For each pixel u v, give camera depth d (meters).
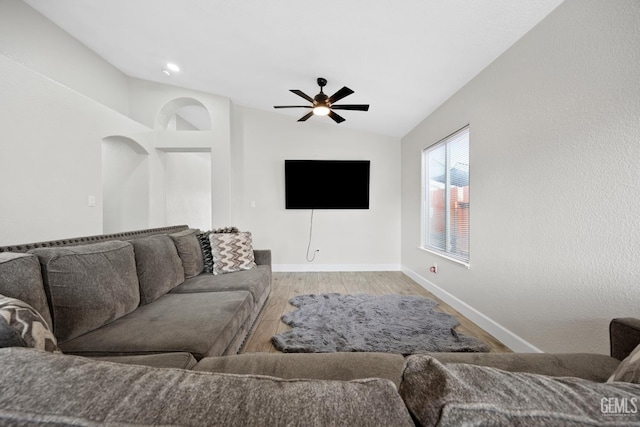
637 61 1.22
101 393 0.37
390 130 4.35
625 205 1.27
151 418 0.34
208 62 3.31
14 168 2.27
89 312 1.24
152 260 1.83
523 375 0.41
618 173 1.30
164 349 1.13
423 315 2.53
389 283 3.81
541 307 1.72
